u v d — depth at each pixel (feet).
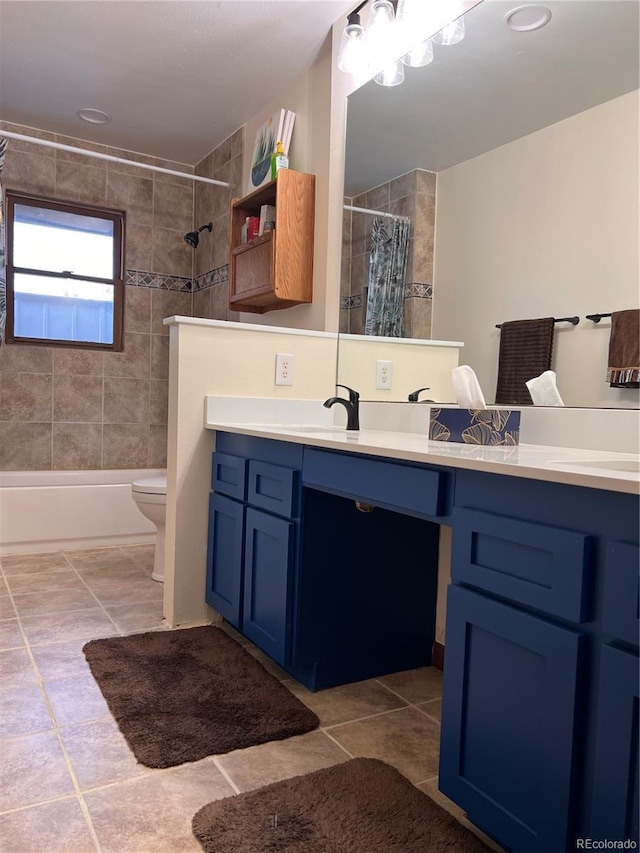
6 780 4.31
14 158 11.30
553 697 3.16
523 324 5.81
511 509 3.56
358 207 7.95
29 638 6.86
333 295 8.45
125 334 12.46
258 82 9.52
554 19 5.56
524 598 3.38
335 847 3.72
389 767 4.58
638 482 2.78
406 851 3.72
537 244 5.68
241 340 7.57
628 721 2.83
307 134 9.09
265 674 6.13
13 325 11.58
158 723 5.10
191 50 8.71
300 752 4.85
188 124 11.05
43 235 11.82
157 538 9.18
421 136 6.97
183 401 7.28
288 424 7.86
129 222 12.40
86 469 12.15
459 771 3.82
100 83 9.66
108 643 6.67
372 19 7.10
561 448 5.31
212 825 3.87
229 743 4.85
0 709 5.27
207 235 12.37
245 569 6.61
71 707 5.35
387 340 7.44
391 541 6.39
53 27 8.20
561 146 5.47
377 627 6.35
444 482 4.08
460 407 5.75
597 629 3.03
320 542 5.90
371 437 6.04
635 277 4.88
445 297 6.66
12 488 10.53
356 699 5.84
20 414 11.55
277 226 8.56
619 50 5.02
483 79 6.23
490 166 6.15
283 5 7.75
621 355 4.96
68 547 10.93
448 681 3.90
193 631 7.19
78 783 4.31
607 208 5.09
